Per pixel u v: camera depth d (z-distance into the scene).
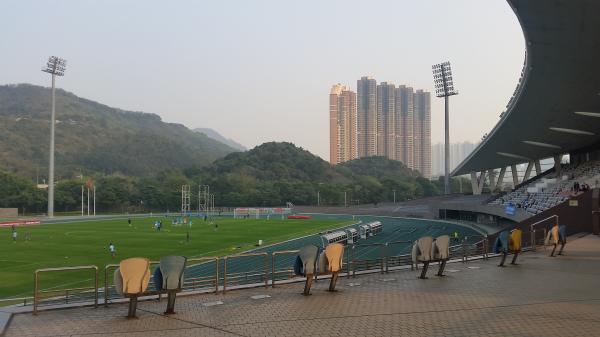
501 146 86.50
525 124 66.19
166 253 50.81
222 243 60.94
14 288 31.23
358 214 145.25
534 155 99.00
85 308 11.80
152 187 184.88
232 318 10.48
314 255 13.10
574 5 29.94
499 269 17.22
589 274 15.99
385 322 9.97
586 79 43.84
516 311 10.80
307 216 133.88
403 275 16.23
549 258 20.19
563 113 57.88
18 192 155.50
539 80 45.78
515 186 111.38
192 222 104.00
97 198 172.00
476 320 10.05
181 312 11.12
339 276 16.19
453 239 56.16
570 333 9.01
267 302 12.12
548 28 33.94
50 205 126.94
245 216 134.00
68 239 64.56
